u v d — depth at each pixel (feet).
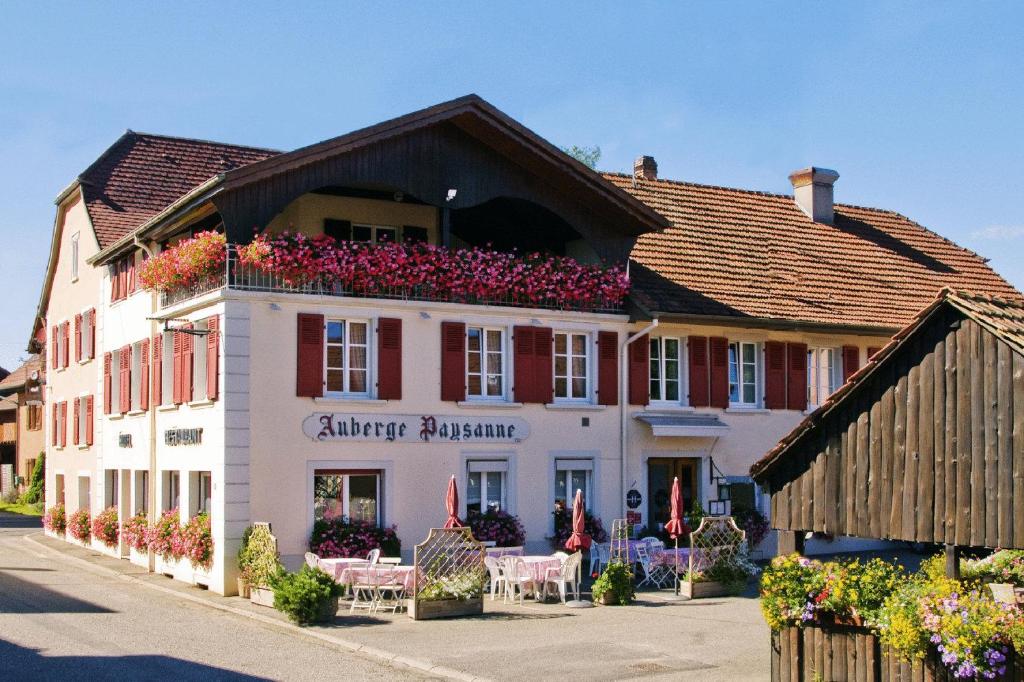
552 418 79.20
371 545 70.13
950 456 36.68
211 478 70.64
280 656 48.49
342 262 71.72
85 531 104.68
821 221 106.01
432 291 75.56
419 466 73.77
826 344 91.66
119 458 94.12
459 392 75.61
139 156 113.19
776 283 92.73
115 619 59.16
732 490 85.66
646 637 52.90
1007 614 34.14
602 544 75.25
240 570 67.26
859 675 37.68
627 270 83.76
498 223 88.63
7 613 60.85
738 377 88.02
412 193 74.95
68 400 114.83
